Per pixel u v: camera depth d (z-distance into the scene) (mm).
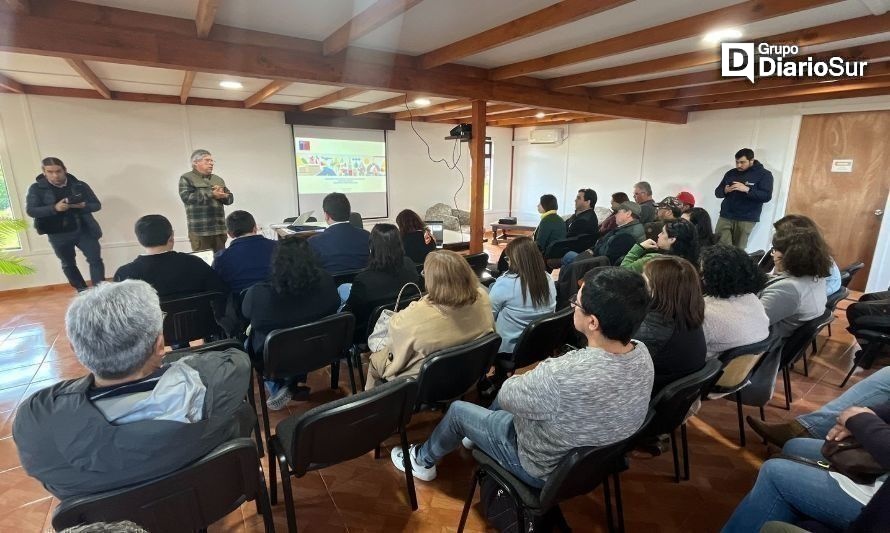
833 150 4613
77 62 2900
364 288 2234
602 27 2449
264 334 1966
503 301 2152
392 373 1739
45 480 903
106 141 4762
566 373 1103
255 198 5891
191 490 1053
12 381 2686
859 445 1059
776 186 5059
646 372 1143
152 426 913
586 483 1278
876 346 2639
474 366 1720
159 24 2342
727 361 1749
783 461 1257
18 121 4270
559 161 7840
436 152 7656
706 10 2170
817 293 2059
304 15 2324
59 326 3557
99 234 4281
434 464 1827
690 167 5883
